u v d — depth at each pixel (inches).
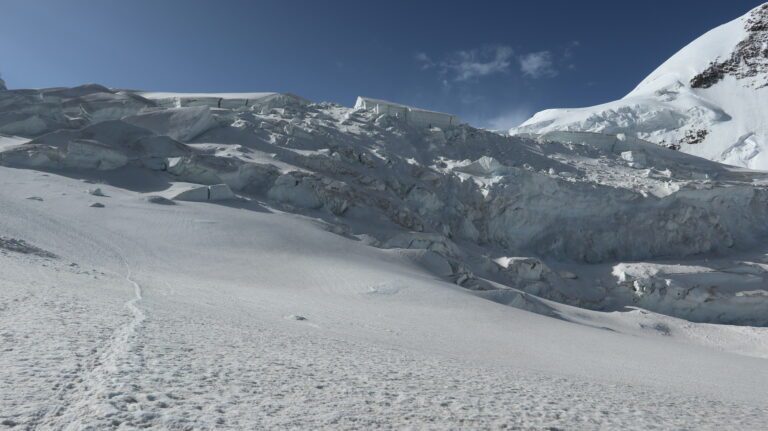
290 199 2015.3
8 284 320.8
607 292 2230.6
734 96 6520.7
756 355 1483.8
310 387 157.9
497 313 1073.5
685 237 2701.8
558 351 677.9
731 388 443.5
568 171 3312.0
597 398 224.7
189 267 1088.8
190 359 172.4
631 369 542.6
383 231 1988.2
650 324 1691.7
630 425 159.6
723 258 2605.8
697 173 3575.3
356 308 850.8
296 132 2667.3
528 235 2679.6
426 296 1120.8
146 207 1507.1
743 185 3043.8
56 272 542.3
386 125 3339.1
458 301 1123.9
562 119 6894.7
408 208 2375.7
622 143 4178.2
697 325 1753.2
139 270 925.8
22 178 1565.0
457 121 3676.2
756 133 5664.4
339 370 205.3
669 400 255.6
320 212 1998.0
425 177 2728.8
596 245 2647.6
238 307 550.6
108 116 2689.5
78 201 1433.3
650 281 2166.6
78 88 3312.0
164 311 335.0
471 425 132.3
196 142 2405.3
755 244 2844.5
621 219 2748.5
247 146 2452.0
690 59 7647.6
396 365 256.7
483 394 191.5
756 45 6993.1
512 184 2719.0
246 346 235.5
